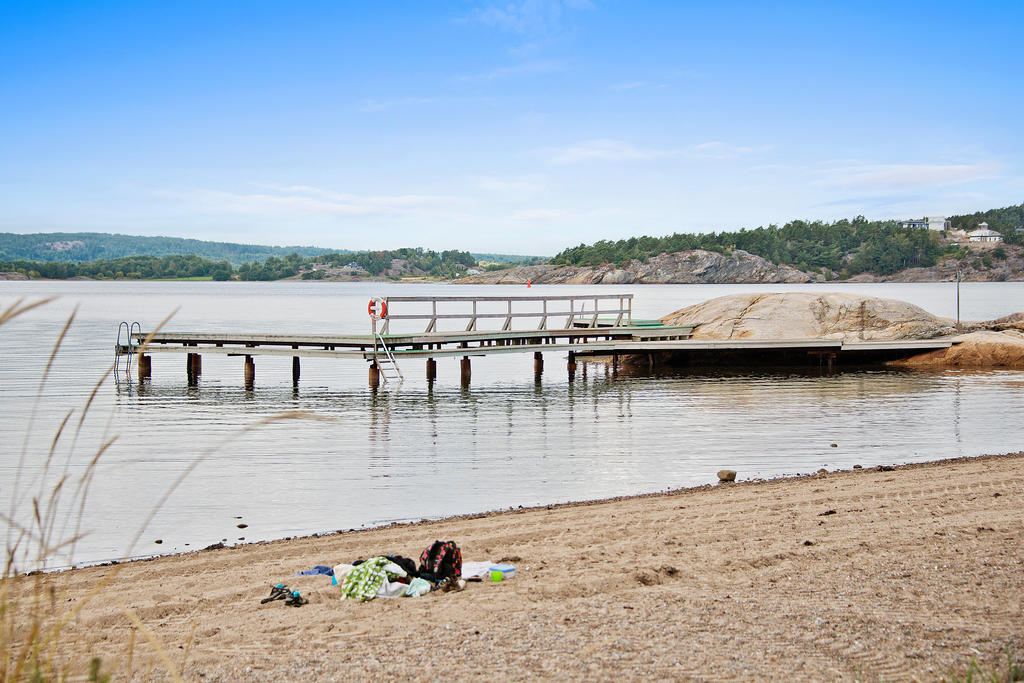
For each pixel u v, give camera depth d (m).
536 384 26.36
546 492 12.48
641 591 7.22
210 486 12.79
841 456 15.01
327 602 7.18
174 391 24.42
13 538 9.94
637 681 5.27
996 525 9.16
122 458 14.90
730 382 26.42
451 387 25.53
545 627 6.34
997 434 17.11
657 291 165.75
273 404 21.86
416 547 9.16
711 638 6.00
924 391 23.95
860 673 5.30
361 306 93.12
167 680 5.47
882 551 8.28
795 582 7.36
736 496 11.40
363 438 16.91
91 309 81.75
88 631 6.56
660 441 16.56
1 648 3.82
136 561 8.85
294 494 12.32
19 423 18.78
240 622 6.70
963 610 6.49
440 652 5.88
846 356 32.25
